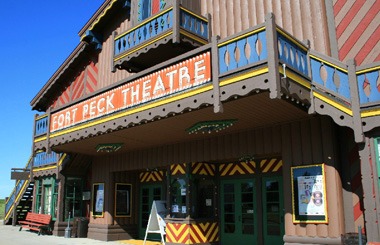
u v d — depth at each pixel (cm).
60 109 1277
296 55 779
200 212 1205
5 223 2281
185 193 1199
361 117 759
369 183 736
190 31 1139
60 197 1622
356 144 876
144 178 1547
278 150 968
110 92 1058
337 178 859
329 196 857
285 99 761
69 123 1209
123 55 1261
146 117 923
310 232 872
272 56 690
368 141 753
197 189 1213
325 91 809
